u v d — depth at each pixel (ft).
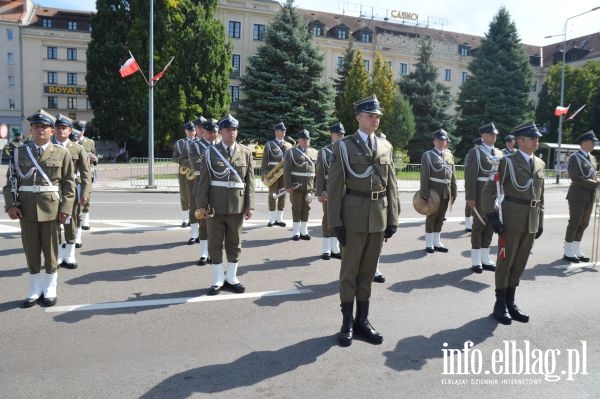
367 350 14.82
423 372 13.53
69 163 18.69
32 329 15.76
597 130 153.48
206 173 19.89
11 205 17.40
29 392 11.93
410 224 38.65
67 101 187.42
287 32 108.68
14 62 182.19
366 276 15.81
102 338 15.17
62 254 23.34
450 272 24.26
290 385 12.55
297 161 30.66
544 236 34.91
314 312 17.90
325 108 108.99
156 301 18.70
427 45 138.51
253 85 107.24
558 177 96.37
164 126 118.62
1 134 103.91
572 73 164.96
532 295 20.80
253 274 22.89
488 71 140.56
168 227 34.14
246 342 15.11
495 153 25.50
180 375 12.91
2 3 185.16
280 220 36.50
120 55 122.52
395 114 120.57
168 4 114.52
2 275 21.65
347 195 15.29
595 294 21.12
